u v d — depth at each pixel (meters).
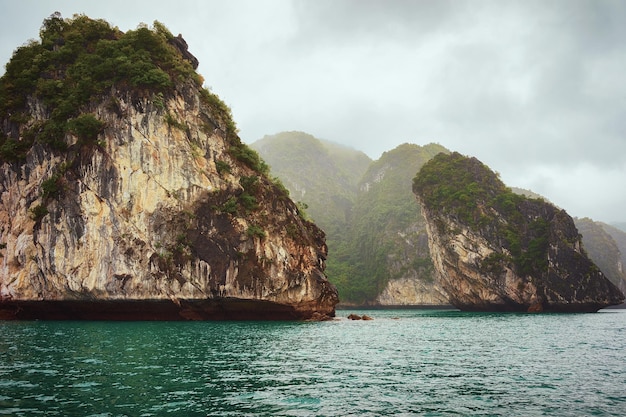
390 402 13.55
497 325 45.53
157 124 48.00
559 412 12.72
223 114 55.19
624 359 21.94
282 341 28.42
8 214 46.78
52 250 44.88
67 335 29.28
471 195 91.38
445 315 74.38
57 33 52.12
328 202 198.75
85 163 45.94
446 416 12.28
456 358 22.00
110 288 44.69
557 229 83.50
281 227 52.34
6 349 22.38
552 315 69.94
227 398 13.65
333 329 38.88
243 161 54.44
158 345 24.88
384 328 40.84
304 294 51.19
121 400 13.12
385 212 167.75
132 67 47.81
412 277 140.88
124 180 46.06
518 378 17.12
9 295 45.06
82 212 45.28
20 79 48.28
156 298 45.34
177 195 47.47
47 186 45.19
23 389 14.06
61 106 46.59
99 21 52.44
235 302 48.41
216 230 48.22
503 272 83.88
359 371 18.28
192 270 46.56
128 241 45.25
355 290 148.00
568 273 79.62
